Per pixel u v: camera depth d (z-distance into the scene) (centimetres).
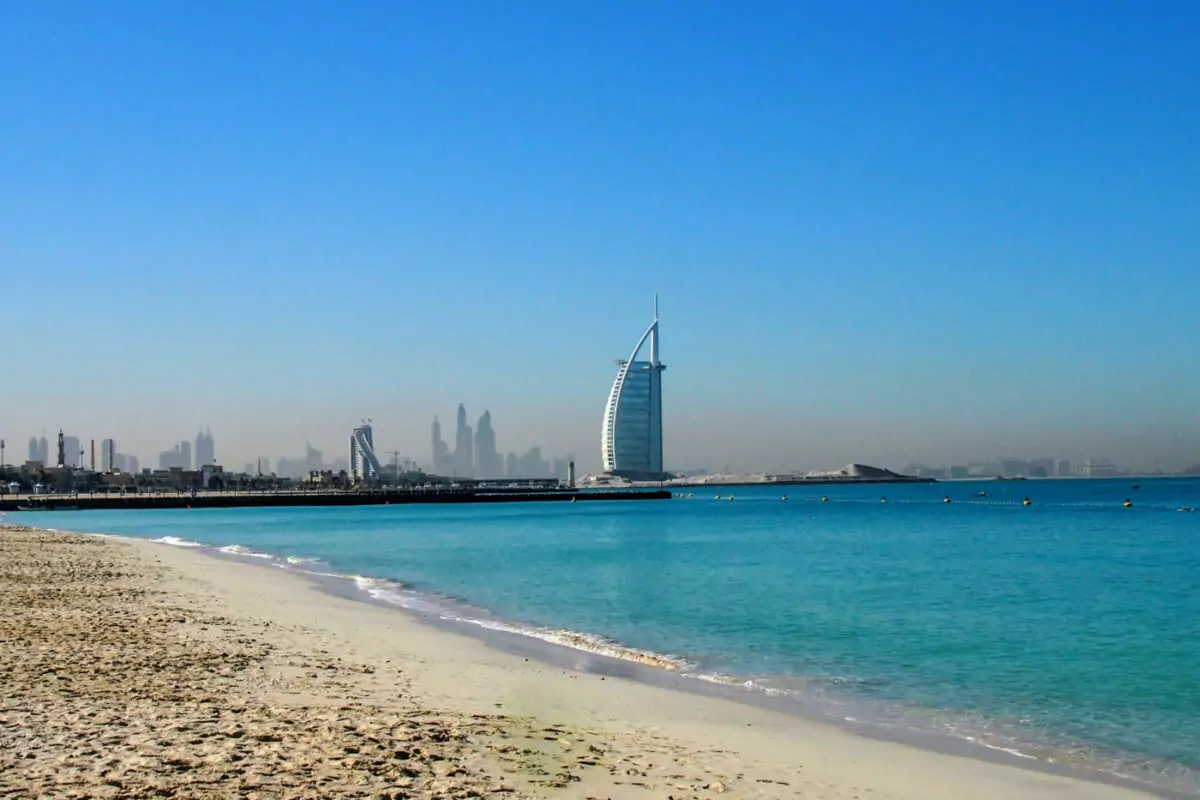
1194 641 2936
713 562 6034
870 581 4756
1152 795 1448
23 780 1080
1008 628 3198
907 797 1357
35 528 9844
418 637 2781
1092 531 9381
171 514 16600
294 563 5938
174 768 1157
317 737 1367
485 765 1298
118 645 2214
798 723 1866
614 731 1655
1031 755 1688
